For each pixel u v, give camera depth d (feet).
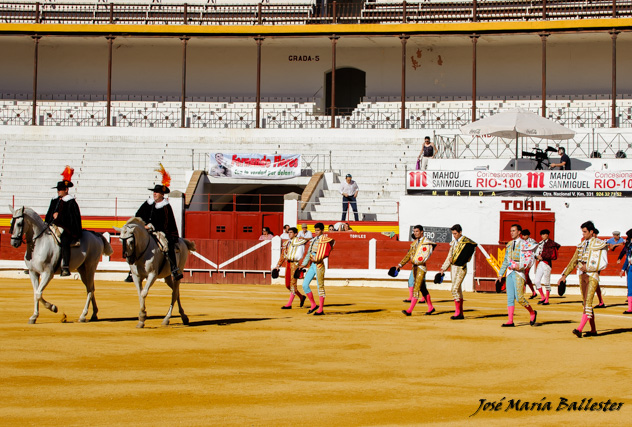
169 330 44.50
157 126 147.84
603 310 62.39
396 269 55.21
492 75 150.00
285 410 26.78
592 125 139.64
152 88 154.92
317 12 146.41
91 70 154.10
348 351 38.73
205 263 89.10
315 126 144.97
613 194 95.61
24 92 153.69
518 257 49.01
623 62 146.10
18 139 130.82
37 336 41.11
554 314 57.57
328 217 106.42
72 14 144.66
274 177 117.91
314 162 122.93
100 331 43.47
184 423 24.99
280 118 148.25
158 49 154.61
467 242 52.29
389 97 151.64
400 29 132.26
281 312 55.83
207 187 121.29
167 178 46.62
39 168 122.42
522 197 96.02
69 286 77.71
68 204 46.62
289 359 36.29
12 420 24.99
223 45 149.07
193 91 154.40
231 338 41.96
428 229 97.91
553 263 84.17
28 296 64.64
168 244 45.29
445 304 64.59
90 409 26.58
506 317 54.44
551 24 128.57
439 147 118.73
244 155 118.62
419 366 35.29
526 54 148.97
